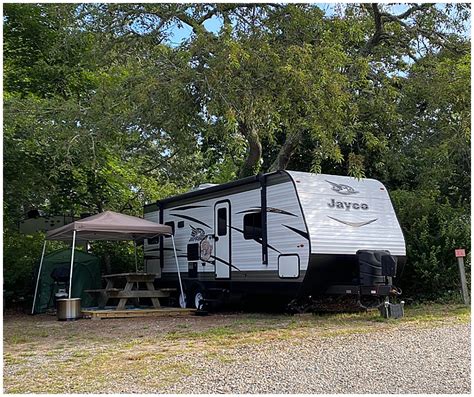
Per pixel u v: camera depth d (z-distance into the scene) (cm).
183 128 1304
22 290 1480
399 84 1472
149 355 715
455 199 1494
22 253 1515
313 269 1000
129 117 1259
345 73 1366
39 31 1620
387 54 1530
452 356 665
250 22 1348
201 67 1174
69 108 1334
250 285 1127
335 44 1191
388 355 677
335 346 742
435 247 1258
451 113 1348
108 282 1353
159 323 1052
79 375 609
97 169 1533
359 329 882
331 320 1002
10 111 1298
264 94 1110
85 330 980
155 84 1148
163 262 1448
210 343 795
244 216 1153
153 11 1420
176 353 724
